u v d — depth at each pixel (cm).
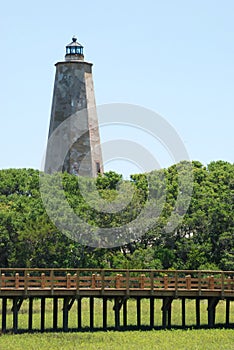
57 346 9606
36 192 15850
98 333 10538
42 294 10356
